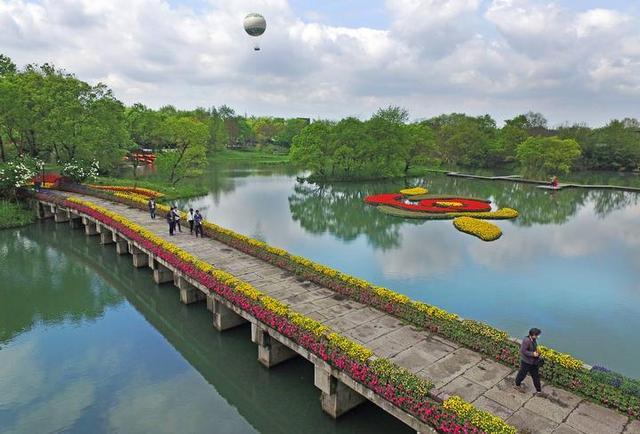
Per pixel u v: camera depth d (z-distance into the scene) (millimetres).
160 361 15461
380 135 66812
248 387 13797
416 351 11688
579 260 25984
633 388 9102
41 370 14703
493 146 89375
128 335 17406
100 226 28750
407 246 28906
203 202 46438
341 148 62312
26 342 16750
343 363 10688
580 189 60406
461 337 12031
